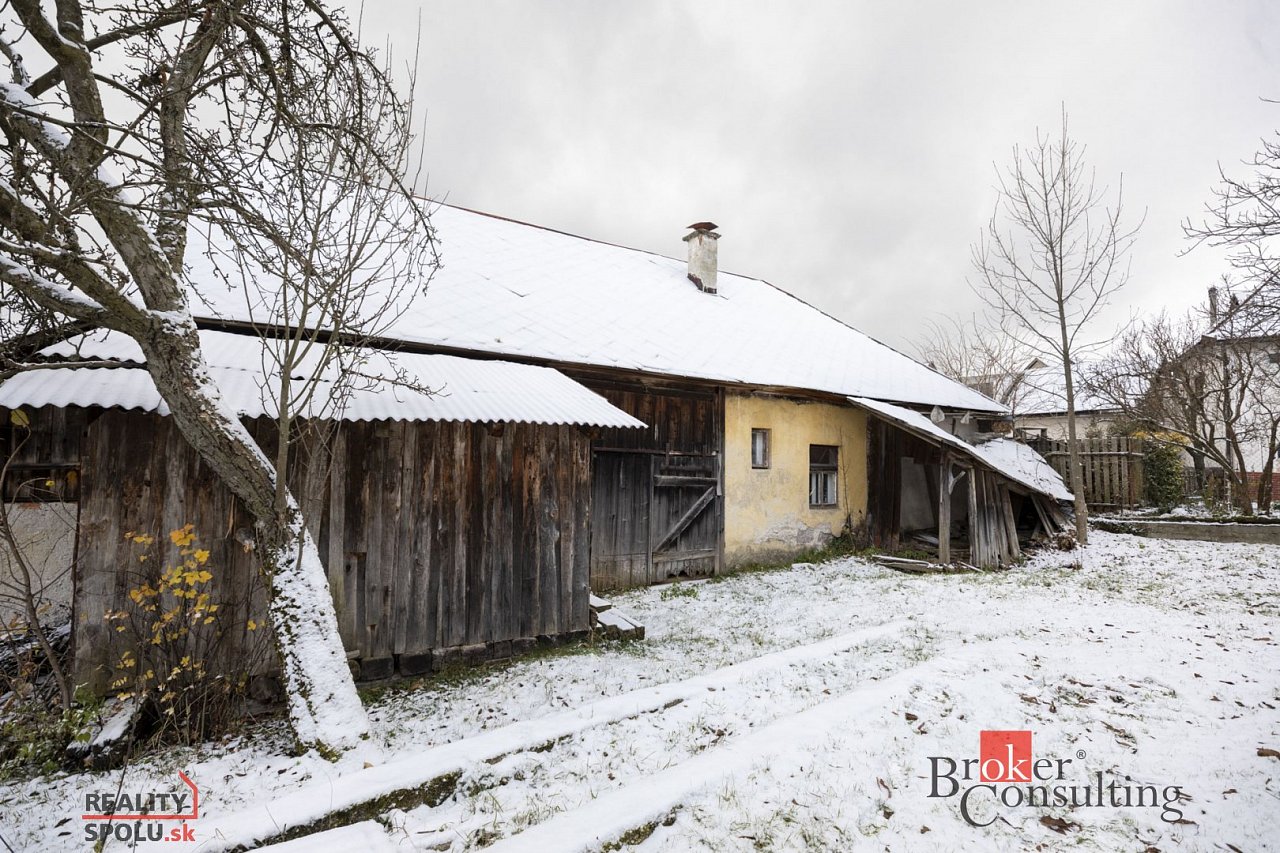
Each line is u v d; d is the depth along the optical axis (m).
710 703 4.39
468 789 3.31
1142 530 11.82
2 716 4.05
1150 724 3.98
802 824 2.93
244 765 3.62
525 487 6.11
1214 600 7.38
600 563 8.71
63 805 3.20
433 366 6.30
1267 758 3.49
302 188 3.90
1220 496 14.01
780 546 10.97
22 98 3.26
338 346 4.16
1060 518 12.37
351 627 5.03
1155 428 14.09
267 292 6.68
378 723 4.30
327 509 4.97
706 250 13.95
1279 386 11.38
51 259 3.00
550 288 10.58
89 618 4.12
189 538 4.12
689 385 9.87
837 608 7.56
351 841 2.81
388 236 4.62
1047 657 5.20
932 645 5.67
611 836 2.76
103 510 4.21
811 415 11.56
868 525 12.29
